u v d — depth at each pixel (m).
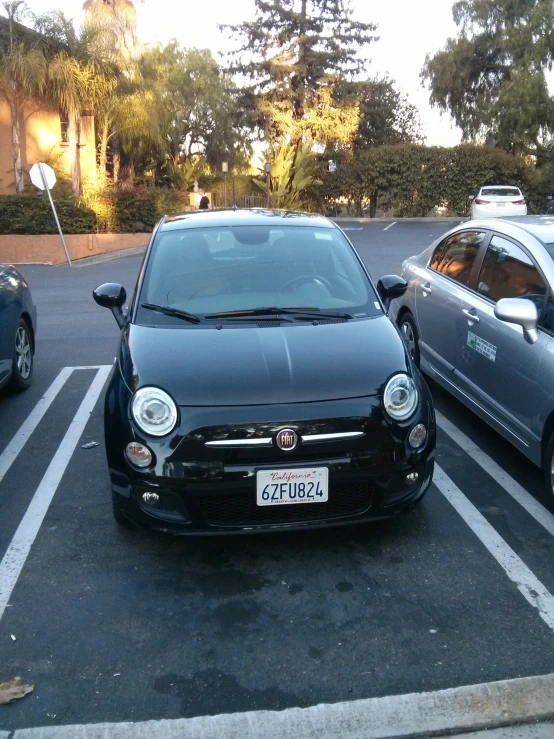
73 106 20.02
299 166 33.34
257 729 2.64
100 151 24.27
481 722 2.67
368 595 3.45
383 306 4.50
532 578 3.57
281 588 3.51
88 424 5.83
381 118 42.12
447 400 6.32
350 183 35.88
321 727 2.65
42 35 19.41
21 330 6.67
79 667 2.98
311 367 3.68
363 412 3.50
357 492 3.59
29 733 2.62
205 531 3.51
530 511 4.27
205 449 3.41
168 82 31.20
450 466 4.91
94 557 3.80
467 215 35.25
